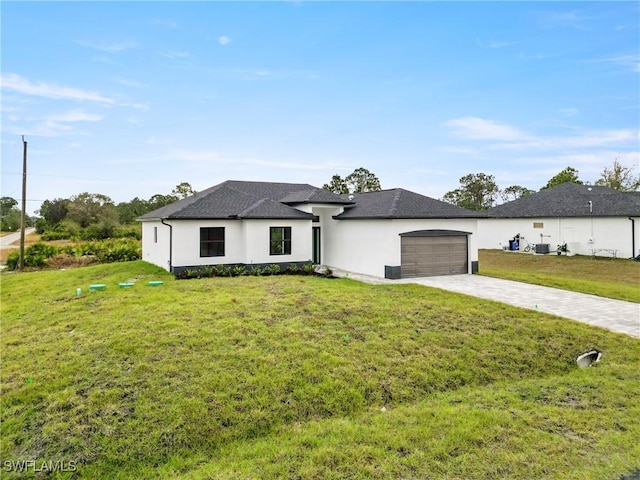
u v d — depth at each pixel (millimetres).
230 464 5316
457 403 6934
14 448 5582
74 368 7578
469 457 5223
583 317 11672
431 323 10547
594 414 6410
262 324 9844
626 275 22078
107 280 16625
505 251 32969
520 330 10336
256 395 6883
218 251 18469
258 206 19266
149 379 7172
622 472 4875
